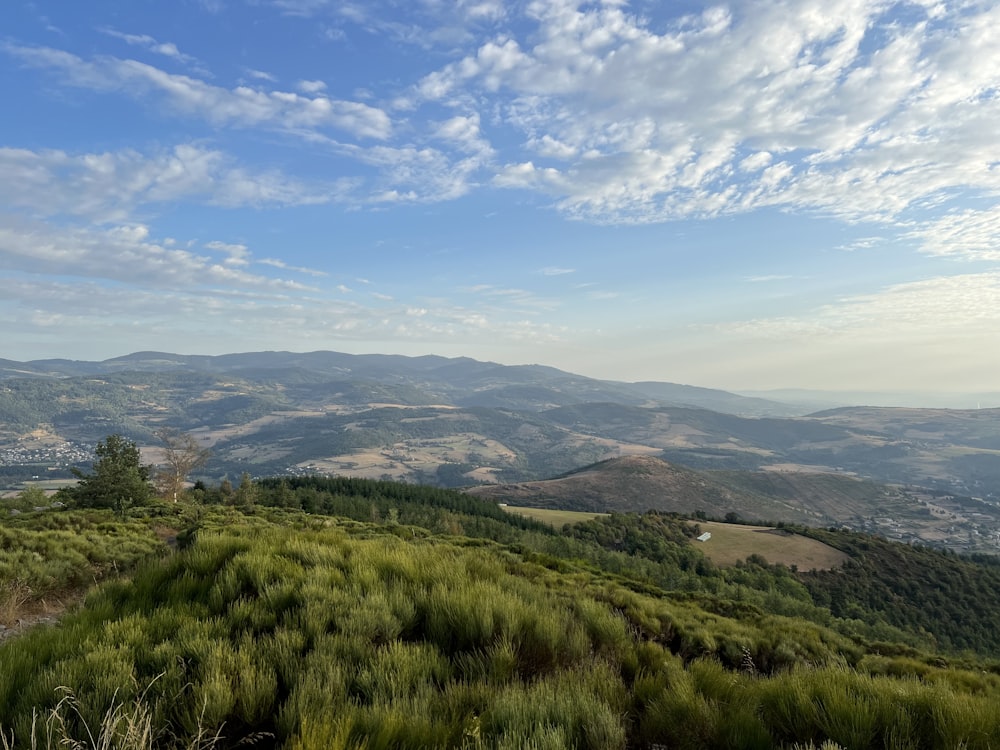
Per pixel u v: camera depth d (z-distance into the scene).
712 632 10.59
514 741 2.99
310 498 73.75
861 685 4.26
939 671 11.23
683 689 4.04
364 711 3.31
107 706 3.30
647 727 3.75
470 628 5.00
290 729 3.21
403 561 6.97
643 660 5.54
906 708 3.85
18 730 3.05
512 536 82.06
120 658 3.97
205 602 5.57
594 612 6.57
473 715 3.37
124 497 37.59
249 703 3.48
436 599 5.62
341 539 8.87
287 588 5.52
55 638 4.50
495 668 4.34
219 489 69.12
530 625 5.27
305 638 4.54
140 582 6.10
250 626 4.92
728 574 76.44
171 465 53.88
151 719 3.19
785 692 4.15
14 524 19.25
